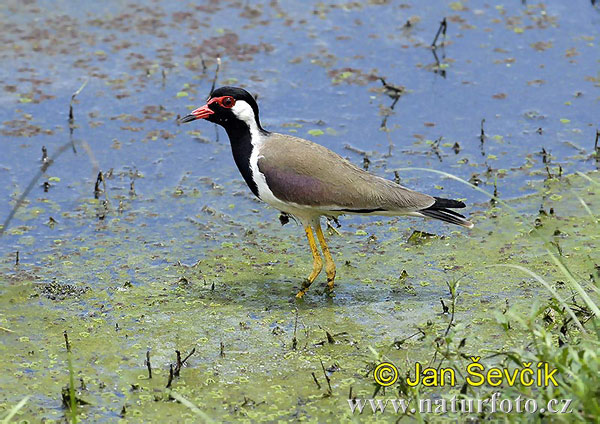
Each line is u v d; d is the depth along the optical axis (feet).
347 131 55.21
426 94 58.85
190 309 40.11
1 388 34.63
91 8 67.21
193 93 58.49
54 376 35.42
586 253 43.24
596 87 59.11
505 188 49.73
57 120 55.72
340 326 38.58
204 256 44.52
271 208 48.80
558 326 36.58
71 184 50.52
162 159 52.90
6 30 63.98
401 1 68.59
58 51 62.03
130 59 61.52
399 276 42.39
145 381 35.04
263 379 35.12
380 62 61.98
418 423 30.53
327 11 67.56
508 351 33.30
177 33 64.49
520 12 67.56
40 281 42.19
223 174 51.70
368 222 47.39
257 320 39.24
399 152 53.26
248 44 63.46
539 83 59.67
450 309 39.32
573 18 66.69
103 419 32.94
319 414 33.04
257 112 41.60
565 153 52.90
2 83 58.65
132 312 39.83
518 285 41.04
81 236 46.03
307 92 58.80
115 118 56.13
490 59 62.23
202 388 34.60
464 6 68.39
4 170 51.37
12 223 47.03
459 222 40.52
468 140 54.44
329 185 40.09
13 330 38.47
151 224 47.19
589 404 28.40
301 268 43.57
